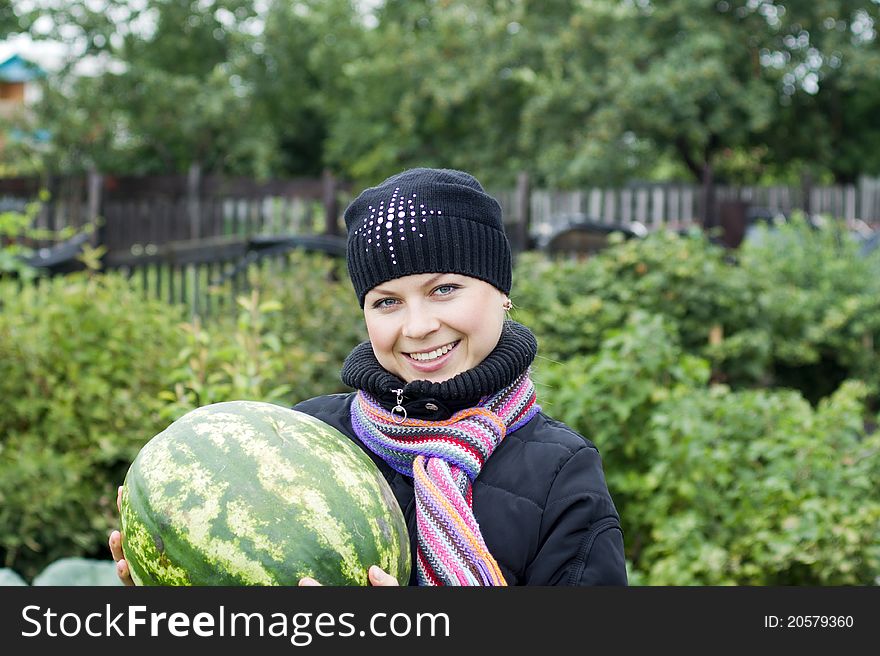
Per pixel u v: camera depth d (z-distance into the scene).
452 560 1.90
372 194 2.09
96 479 5.02
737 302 8.35
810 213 16.69
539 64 20.12
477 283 2.04
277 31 23.16
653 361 5.05
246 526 1.76
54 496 4.68
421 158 21.72
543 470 2.01
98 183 11.36
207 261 9.29
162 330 5.35
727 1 20.56
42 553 4.82
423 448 2.00
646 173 20.45
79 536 4.77
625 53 19.23
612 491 4.98
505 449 2.06
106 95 21.55
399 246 2.00
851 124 23.73
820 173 23.19
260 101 24.06
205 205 14.32
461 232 2.01
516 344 2.10
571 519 1.96
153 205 14.35
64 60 22.31
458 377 2.01
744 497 4.59
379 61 20.64
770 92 20.11
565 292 8.34
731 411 4.99
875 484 4.80
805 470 4.57
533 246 11.32
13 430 4.95
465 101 20.88
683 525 4.34
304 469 1.84
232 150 22.61
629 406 4.90
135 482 1.85
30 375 5.04
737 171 24.11
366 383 2.09
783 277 9.75
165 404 4.82
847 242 10.51
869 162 23.22
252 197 14.92
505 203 14.23
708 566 4.20
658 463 4.73
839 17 21.36
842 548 4.18
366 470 1.93
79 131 20.86
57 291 5.55
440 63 20.47
